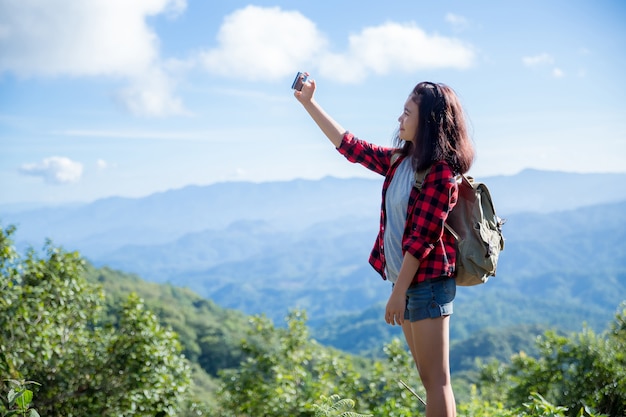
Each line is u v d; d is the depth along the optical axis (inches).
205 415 461.1
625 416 248.1
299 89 114.3
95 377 381.7
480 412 206.5
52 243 382.3
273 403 423.5
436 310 92.2
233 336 2775.6
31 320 360.5
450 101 93.5
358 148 111.3
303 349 468.4
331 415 110.6
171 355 393.7
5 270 351.9
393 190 98.2
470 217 93.8
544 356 403.9
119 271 3865.7
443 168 91.4
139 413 381.7
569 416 239.6
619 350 337.4
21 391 103.3
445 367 93.4
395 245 97.2
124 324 397.1
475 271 93.3
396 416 247.1
